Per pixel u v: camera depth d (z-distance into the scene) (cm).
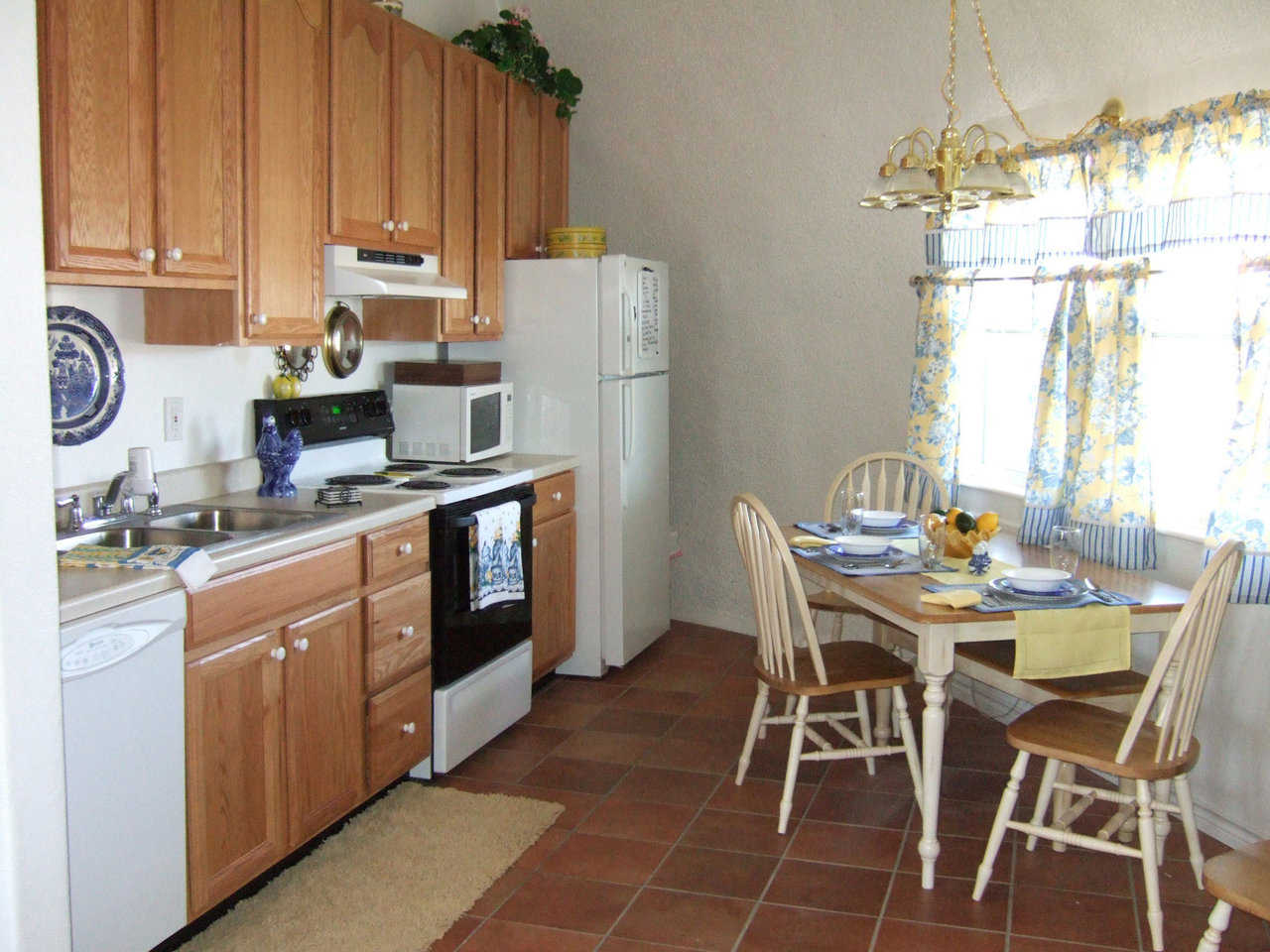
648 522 455
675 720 392
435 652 337
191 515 294
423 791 330
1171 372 327
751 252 475
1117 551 320
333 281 327
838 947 248
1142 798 247
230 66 273
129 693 215
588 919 259
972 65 392
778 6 454
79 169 229
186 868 235
